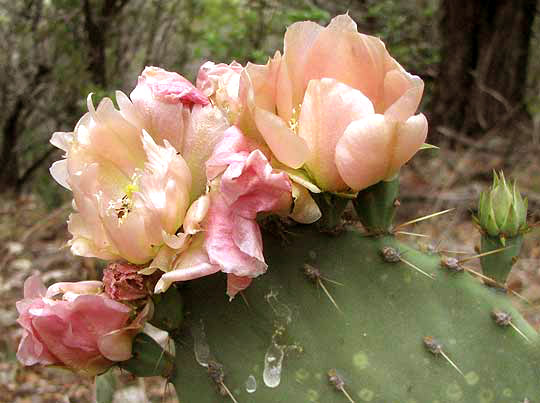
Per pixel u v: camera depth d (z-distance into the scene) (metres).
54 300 0.20
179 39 1.23
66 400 0.56
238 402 0.21
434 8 1.33
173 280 0.19
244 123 0.20
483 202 0.23
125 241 0.19
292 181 0.20
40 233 0.96
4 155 1.23
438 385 0.21
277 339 0.21
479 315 0.22
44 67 1.13
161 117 0.20
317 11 0.99
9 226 1.00
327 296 0.21
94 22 1.11
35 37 1.12
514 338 0.22
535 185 0.96
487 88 1.21
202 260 0.19
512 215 0.22
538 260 0.72
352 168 0.20
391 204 0.22
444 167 1.02
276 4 1.11
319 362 0.21
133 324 0.20
